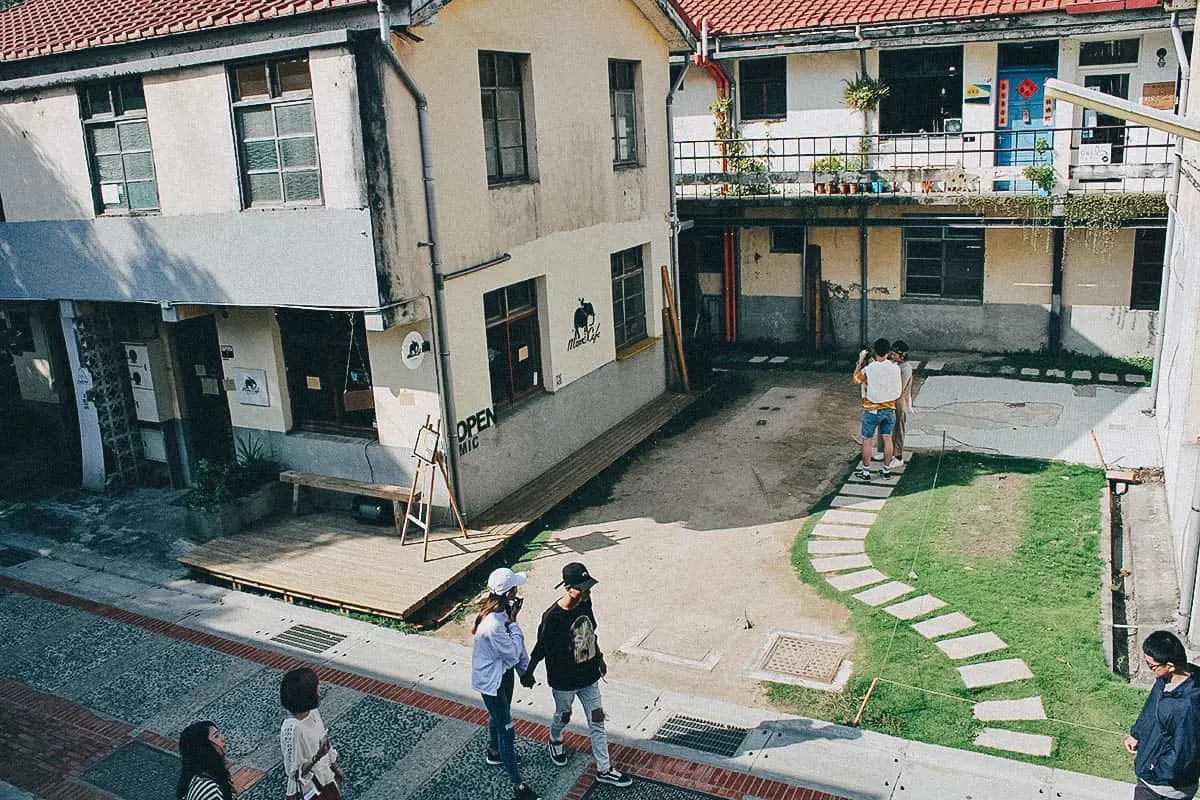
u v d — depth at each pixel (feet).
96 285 43.47
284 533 41.47
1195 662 29.09
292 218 36.73
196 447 48.11
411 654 32.83
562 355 47.62
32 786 27.04
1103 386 55.01
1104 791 23.80
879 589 34.81
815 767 25.59
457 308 39.63
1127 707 27.14
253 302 38.73
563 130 46.32
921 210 61.36
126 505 46.68
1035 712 27.17
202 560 39.27
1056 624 31.53
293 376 43.34
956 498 41.96
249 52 35.63
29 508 46.85
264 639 34.27
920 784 24.62
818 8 63.31
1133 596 34.04
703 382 60.95
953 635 31.40
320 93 34.96
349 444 41.83
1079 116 57.31
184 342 47.06
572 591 24.36
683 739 27.30
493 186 41.83
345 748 27.91
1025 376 57.62
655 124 55.11
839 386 59.41
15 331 51.83
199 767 19.75
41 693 31.65
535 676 31.01
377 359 40.06
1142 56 55.31
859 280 64.95
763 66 65.10
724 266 68.69
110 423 47.44
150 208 41.06
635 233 53.78
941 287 63.52
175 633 34.99
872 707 27.99
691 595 35.68
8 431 54.34
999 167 59.67
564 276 47.26
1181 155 42.86
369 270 35.58
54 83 41.14
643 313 56.90
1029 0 56.75
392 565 37.81
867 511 41.63
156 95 38.91
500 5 41.11
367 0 33.53
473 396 40.98
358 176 34.88
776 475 46.42
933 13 58.59
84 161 41.96
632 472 47.96
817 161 64.49
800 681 29.76
